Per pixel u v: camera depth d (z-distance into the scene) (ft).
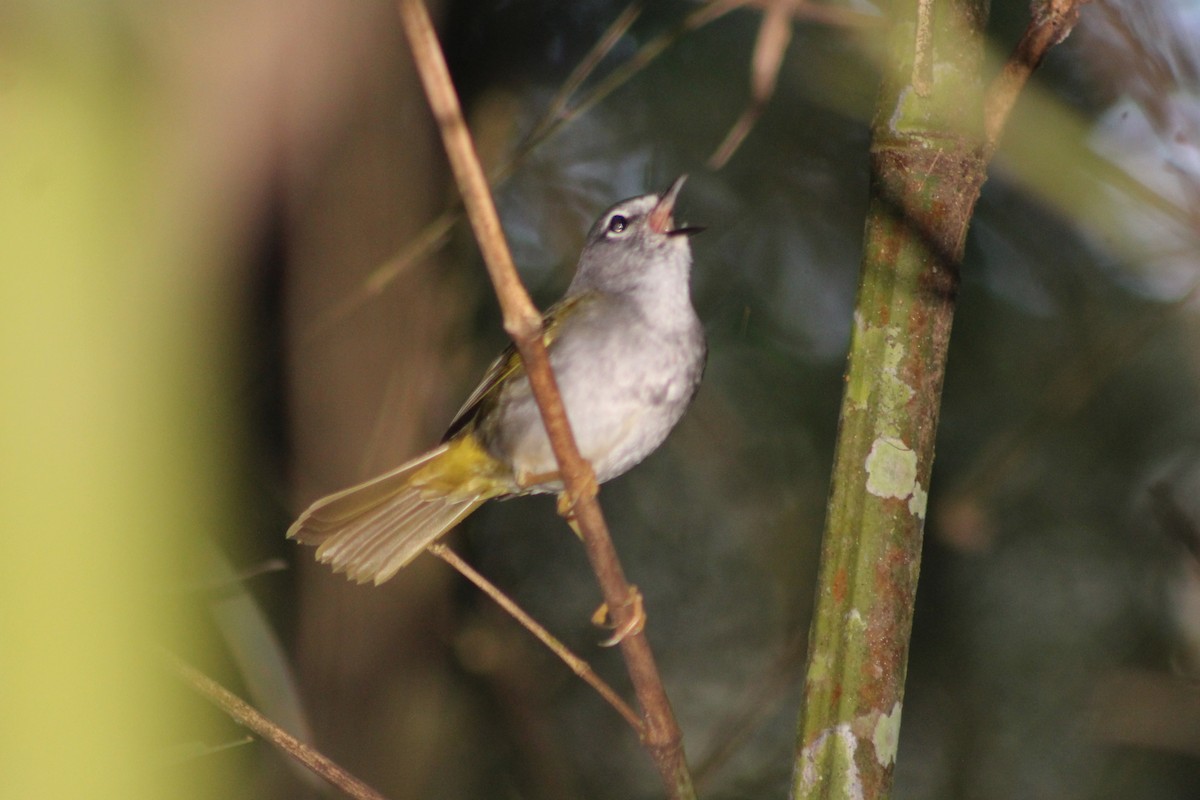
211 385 32.40
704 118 39.78
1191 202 18.26
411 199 34.88
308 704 36.14
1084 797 40.63
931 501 39.32
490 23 41.04
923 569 41.57
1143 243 19.69
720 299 39.73
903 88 17.76
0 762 9.92
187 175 13.61
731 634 41.01
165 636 14.19
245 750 33.06
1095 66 22.59
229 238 14.79
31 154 10.50
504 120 40.50
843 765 16.39
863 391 17.34
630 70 23.21
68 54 11.09
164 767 12.61
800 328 40.01
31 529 10.05
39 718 10.00
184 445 18.66
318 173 31.55
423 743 37.35
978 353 39.29
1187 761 40.11
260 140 14.96
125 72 12.10
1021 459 36.88
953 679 42.01
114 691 10.36
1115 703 35.76
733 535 41.06
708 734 40.55
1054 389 30.19
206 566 20.85
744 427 40.42
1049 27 17.63
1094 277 38.37
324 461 35.55
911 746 42.09
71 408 10.30
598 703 42.52
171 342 11.81
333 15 17.65
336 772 17.17
